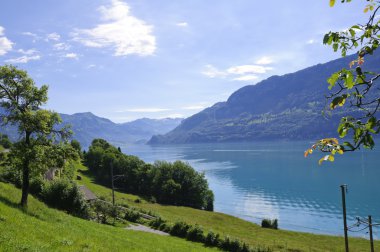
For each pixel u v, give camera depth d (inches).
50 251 775.7
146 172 5866.1
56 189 2236.7
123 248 1115.3
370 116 206.2
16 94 1494.8
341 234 3973.9
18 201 1485.0
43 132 1515.7
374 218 4596.5
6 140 3319.4
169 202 5344.5
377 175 7436.0
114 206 2755.9
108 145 7785.4
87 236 1130.0
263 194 6461.6
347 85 203.3
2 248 680.4
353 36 225.6
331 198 5831.7
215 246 2319.1
